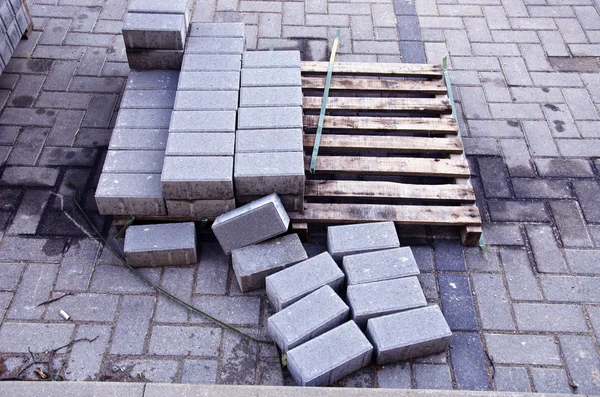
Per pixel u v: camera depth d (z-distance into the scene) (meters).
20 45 5.62
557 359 3.67
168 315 3.80
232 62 4.59
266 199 3.87
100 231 4.25
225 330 3.73
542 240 4.30
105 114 5.06
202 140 4.02
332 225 4.33
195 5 6.16
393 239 3.97
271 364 3.58
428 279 4.06
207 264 4.07
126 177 3.97
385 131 4.79
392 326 3.53
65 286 3.93
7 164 4.65
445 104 4.88
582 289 4.03
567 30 6.07
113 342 3.66
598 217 4.46
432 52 5.78
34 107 5.08
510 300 3.96
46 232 4.23
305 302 3.61
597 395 3.45
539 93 5.41
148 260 3.97
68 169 4.65
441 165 4.47
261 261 3.84
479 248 4.25
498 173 4.75
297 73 4.54
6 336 3.67
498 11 6.26
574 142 5.00
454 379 3.56
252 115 4.21
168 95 4.54
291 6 6.21
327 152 4.78
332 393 3.17
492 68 5.64
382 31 5.98
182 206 3.97
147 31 4.47
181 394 3.17
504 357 3.67
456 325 3.81
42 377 3.49
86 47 5.66
